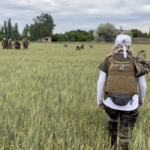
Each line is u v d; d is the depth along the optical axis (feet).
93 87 21.24
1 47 114.01
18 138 10.08
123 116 10.07
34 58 54.29
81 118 13.33
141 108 14.92
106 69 10.18
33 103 15.11
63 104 15.08
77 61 49.52
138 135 10.25
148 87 21.53
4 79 23.98
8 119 11.93
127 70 9.71
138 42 308.60
